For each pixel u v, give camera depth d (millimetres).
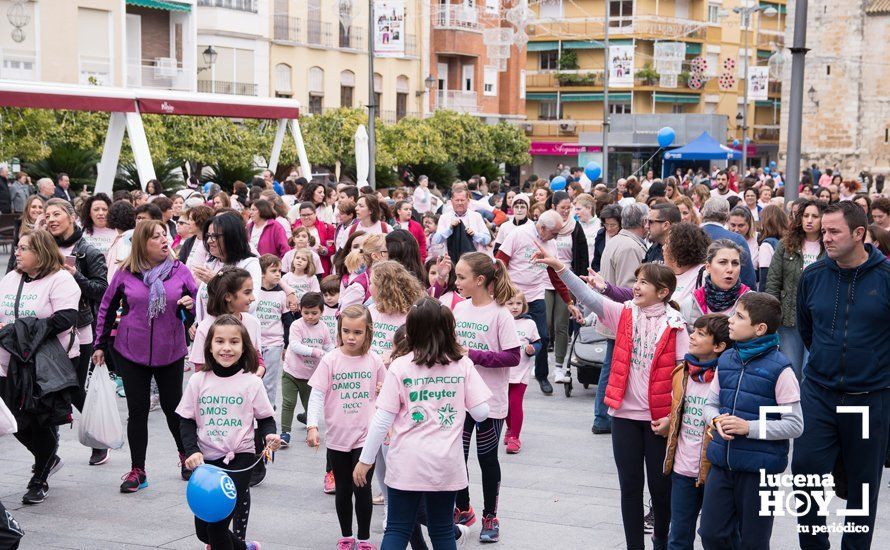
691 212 11922
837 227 6398
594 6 66812
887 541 7312
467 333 7398
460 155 48500
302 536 7520
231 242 8734
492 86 58688
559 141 66375
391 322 7719
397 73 52188
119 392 12195
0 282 8438
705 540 5996
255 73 44625
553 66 68625
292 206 17125
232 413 6801
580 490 8664
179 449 8758
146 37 41250
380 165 40562
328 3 48000
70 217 9656
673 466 6305
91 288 9289
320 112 48000
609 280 10703
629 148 55000
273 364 10602
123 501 8305
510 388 9828
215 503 5996
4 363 8164
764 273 11023
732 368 5895
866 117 62469
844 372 6520
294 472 9273
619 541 7352
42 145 29031
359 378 7047
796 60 14227
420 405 5965
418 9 53000
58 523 7746
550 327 13969
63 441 10352
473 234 13461
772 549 7203
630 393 6641
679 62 44531
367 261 9398
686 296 7367
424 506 6559
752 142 73062
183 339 8633
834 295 6574
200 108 24016
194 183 31328
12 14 35875
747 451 5781
